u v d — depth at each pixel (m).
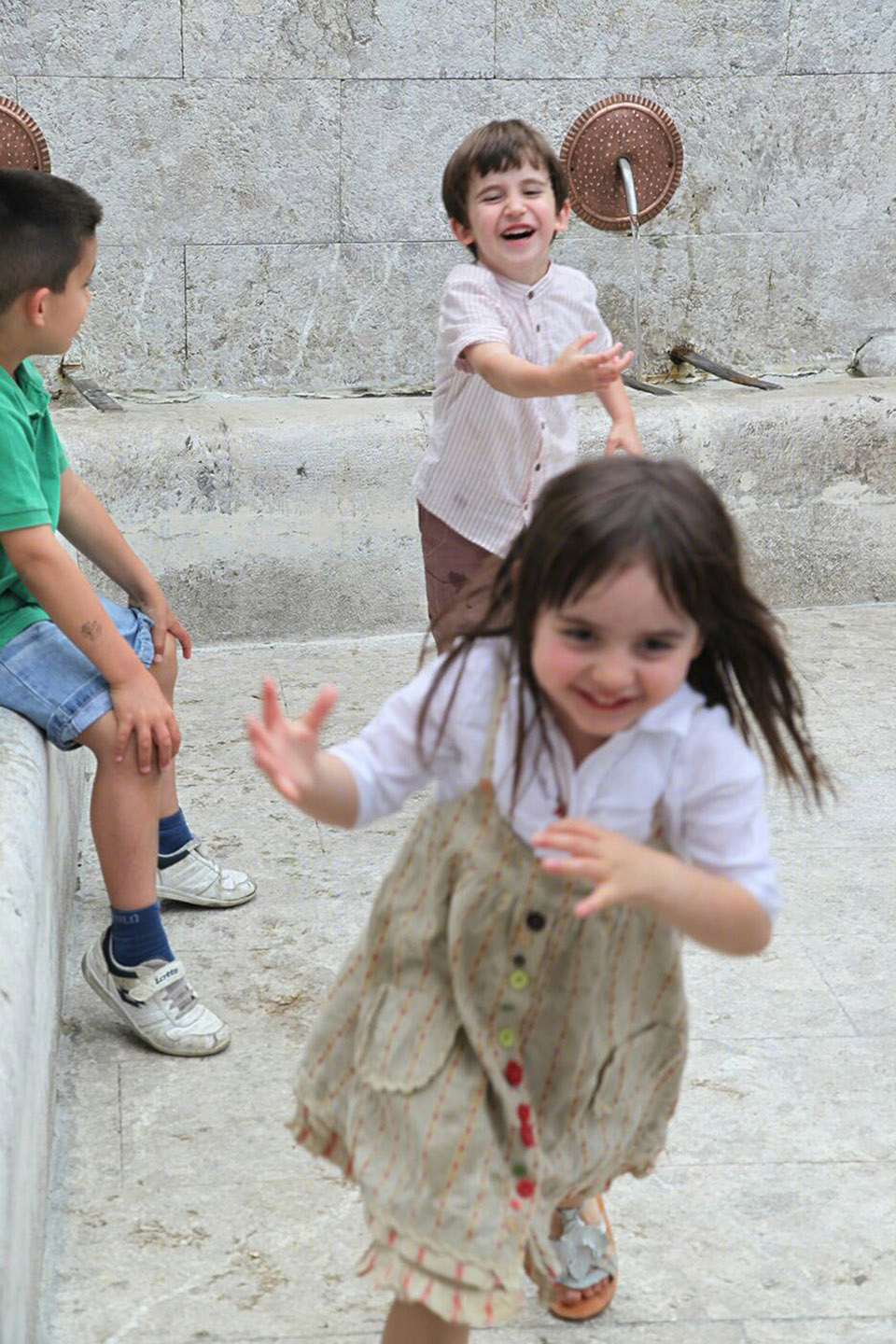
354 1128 2.36
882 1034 3.94
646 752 2.23
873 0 7.85
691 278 8.12
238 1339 2.91
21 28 7.03
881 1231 3.24
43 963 3.38
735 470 6.77
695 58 7.75
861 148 8.09
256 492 6.38
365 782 2.29
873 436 6.86
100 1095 3.66
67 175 7.27
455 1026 2.32
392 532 6.57
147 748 3.64
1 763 3.44
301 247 7.61
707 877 2.11
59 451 3.88
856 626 6.82
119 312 7.51
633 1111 2.51
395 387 7.89
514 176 4.50
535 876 2.27
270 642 6.58
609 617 2.03
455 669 2.30
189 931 4.38
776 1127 3.57
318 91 7.39
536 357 4.62
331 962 4.24
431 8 7.39
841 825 5.04
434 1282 2.25
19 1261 2.51
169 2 7.12
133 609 4.15
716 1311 3.00
